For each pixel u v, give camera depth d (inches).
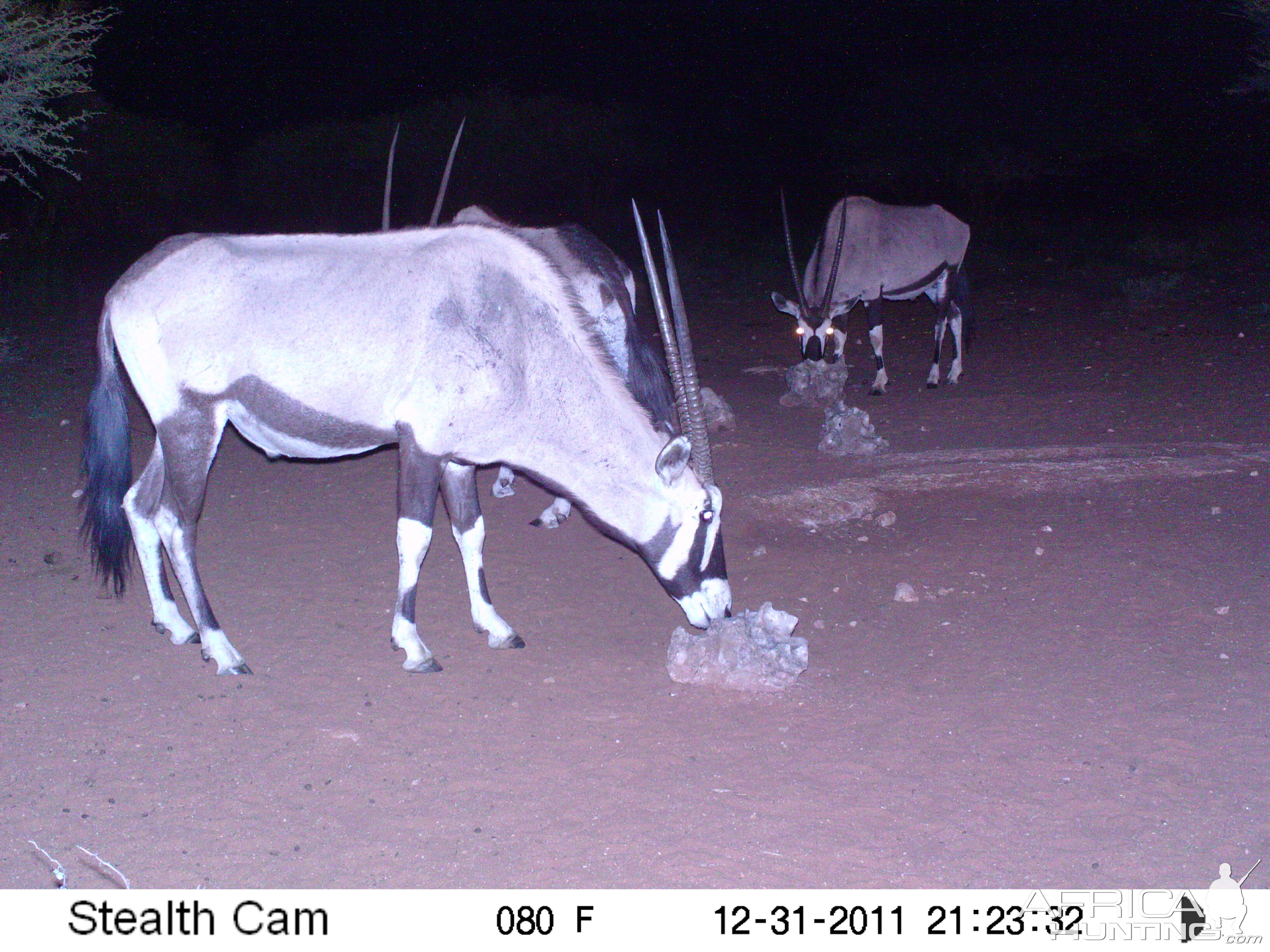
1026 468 247.3
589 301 199.8
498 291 165.8
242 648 174.1
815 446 271.9
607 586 198.8
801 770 145.2
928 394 321.4
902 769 144.9
